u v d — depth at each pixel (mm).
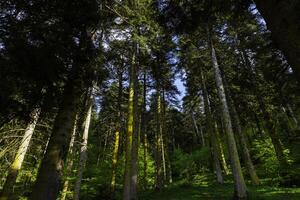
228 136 14125
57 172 5586
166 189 21344
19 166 10766
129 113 18547
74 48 6250
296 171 16422
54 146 5781
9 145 9844
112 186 20641
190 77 26953
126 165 16734
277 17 2795
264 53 14625
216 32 19297
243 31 20156
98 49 7316
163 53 20812
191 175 30859
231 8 7223
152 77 24906
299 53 2516
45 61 5648
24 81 5840
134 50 19203
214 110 31922
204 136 48781
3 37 5340
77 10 6262
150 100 32281
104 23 9055
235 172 13266
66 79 6648
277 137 18609
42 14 5914
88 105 16312
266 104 22531
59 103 6613
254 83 21469
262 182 17938
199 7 7031
